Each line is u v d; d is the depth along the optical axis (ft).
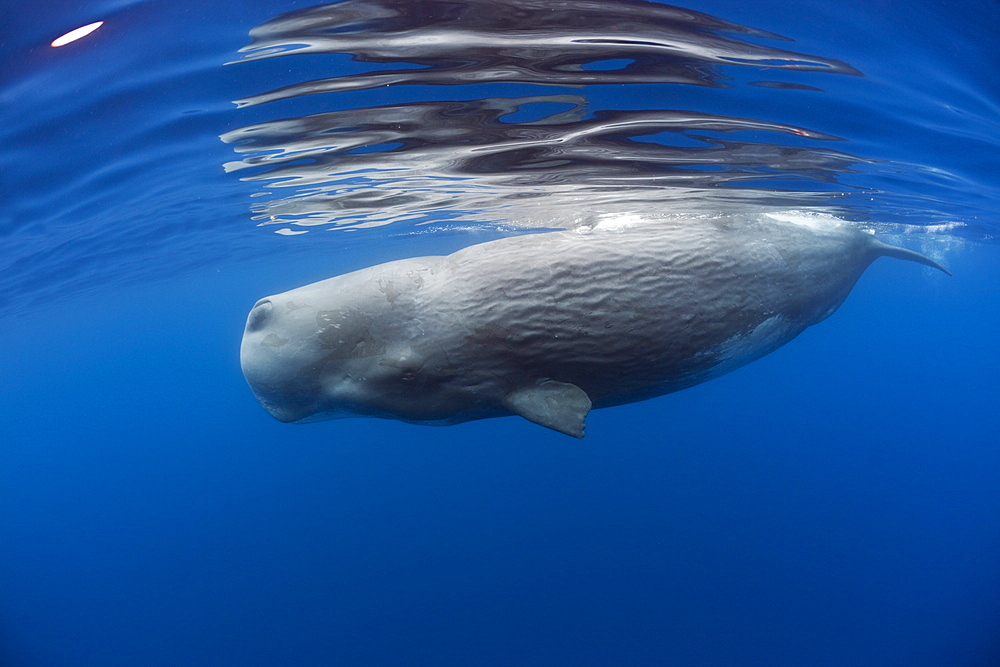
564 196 30.99
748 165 24.26
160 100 17.21
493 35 13.64
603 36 13.64
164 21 13.34
